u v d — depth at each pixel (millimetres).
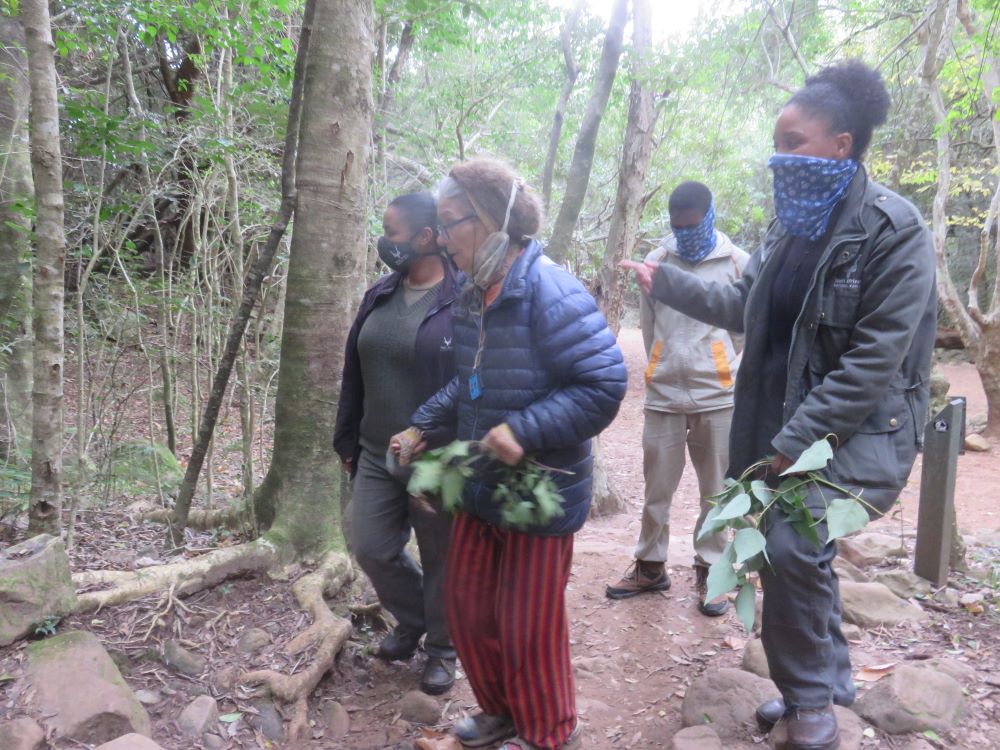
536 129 14414
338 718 2619
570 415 1961
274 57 4773
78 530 3961
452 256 2143
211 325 5047
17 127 5223
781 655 2125
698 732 2318
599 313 2055
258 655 2781
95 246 3852
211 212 5125
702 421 3344
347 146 3385
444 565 2709
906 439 2135
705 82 7996
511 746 2160
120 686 2389
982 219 15633
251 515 3693
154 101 7145
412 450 2359
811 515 1972
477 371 2137
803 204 2098
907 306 1955
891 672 2570
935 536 3379
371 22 3459
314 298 3393
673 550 4316
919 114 11938
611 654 3102
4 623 2475
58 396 3002
